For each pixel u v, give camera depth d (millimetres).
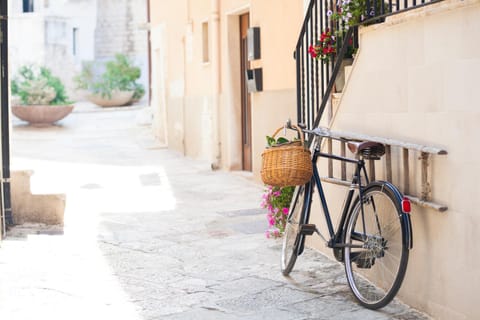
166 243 7852
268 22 11203
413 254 5207
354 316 5191
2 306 5602
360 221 5797
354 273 6223
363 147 5363
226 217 9336
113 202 10617
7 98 8398
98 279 6391
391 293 5082
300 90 7742
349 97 6191
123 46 33781
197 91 15648
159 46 18969
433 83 4938
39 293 5945
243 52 13383
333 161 6586
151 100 23000
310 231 6027
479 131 4453
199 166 14789
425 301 5086
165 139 18922
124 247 7668
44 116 22891
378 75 5695
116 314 5398
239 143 13594
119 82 29312
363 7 6332
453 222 4723
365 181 6016
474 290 4520
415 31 5145
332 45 7051
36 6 31438
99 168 14664
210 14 14273
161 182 12664
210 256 7223
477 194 4477
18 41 31250
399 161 5426
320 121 7016
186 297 5812
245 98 13383
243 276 6418
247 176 12695
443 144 4832
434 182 4945
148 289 6062
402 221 4934
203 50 15008
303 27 7582
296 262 6789
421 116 5094
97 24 33969
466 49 4574
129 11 33688
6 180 8500
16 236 8164
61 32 31891
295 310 5398
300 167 5785
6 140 8422
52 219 8781
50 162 15633
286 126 6219
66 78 32125
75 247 7660
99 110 27578
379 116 5691
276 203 7777
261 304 5578
